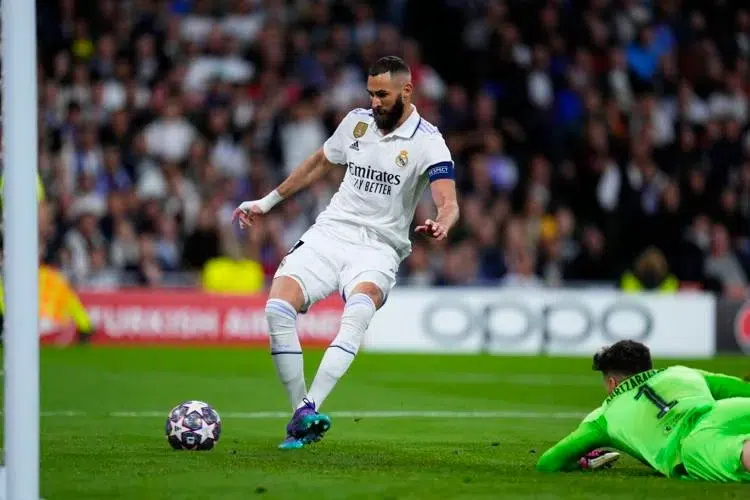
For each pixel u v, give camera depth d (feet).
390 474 70.44
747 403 68.39
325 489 64.39
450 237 218.79
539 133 246.27
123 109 230.48
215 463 74.59
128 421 103.55
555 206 236.43
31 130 57.93
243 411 114.73
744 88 267.39
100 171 221.87
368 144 84.23
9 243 57.52
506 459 79.15
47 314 200.13
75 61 240.94
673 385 70.38
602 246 224.12
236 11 258.57
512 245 219.41
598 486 65.92
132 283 209.36
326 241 84.69
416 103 242.99
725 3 273.75
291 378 83.05
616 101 253.44
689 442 68.28
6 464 57.16
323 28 257.75
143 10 251.80
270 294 83.71
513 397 131.64
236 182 224.12
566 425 103.65
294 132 233.35
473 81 257.96
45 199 202.90
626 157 239.09
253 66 246.68
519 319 210.18
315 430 81.00
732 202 232.53
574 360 191.31
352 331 81.76
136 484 65.92
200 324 206.80
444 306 210.38
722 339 212.64
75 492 63.46
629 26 267.18
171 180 220.64
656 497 62.34
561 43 259.60
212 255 211.41
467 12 264.31
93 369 160.45
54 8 243.81
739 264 225.76
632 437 70.03
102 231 212.64
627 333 211.00
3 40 58.08
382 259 84.33
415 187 84.84
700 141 250.37
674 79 260.42
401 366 176.65
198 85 244.01
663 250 225.76
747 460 66.13
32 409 57.21
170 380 147.33
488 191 231.71
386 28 253.24
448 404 123.03
